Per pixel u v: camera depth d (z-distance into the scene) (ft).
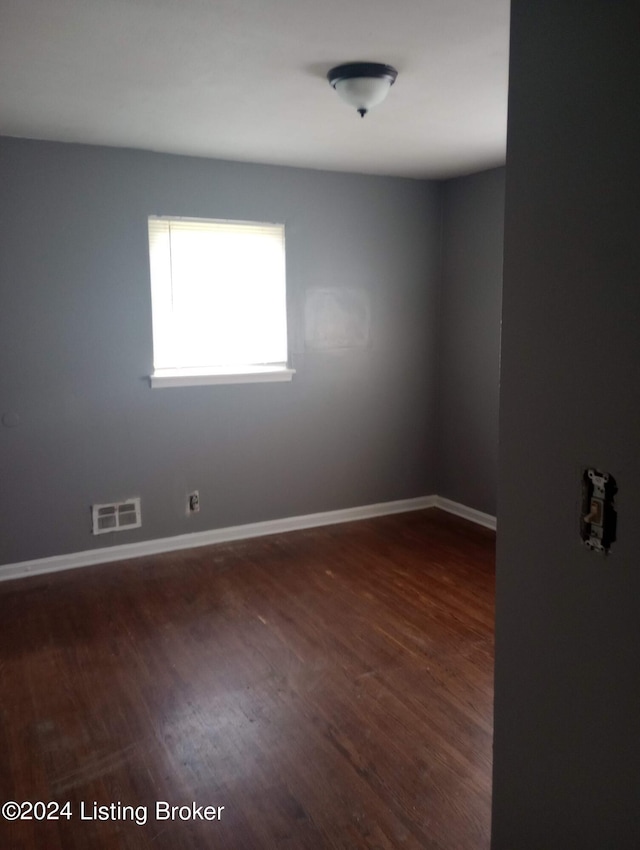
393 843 5.79
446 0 6.05
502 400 4.32
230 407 13.08
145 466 12.44
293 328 13.52
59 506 11.81
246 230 12.84
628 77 3.32
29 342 11.24
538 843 4.36
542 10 3.78
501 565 4.44
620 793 3.71
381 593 10.89
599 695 3.79
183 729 7.38
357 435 14.58
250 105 9.07
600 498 3.67
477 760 6.85
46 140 10.92
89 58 7.35
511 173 4.09
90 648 9.16
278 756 6.93
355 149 11.59
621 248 3.43
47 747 7.11
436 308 15.15
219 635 9.50
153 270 12.16
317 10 6.23
